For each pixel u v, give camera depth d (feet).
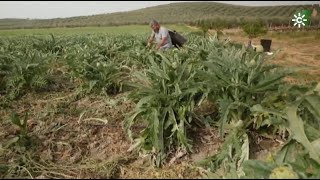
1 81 17.48
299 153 8.95
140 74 12.32
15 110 15.12
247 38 71.92
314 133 9.61
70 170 10.18
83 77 17.39
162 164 10.42
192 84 11.33
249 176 7.86
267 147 11.03
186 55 18.15
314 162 8.54
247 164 7.97
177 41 24.73
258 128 11.37
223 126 10.16
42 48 32.58
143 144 10.59
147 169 10.21
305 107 10.78
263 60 11.55
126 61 23.91
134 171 10.14
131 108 14.90
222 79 11.05
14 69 16.98
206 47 21.18
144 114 11.36
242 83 11.08
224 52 12.22
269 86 10.67
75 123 13.47
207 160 10.16
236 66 11.35
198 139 11.60
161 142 10.35
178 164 10.46
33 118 13.97
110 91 17.66
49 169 10.21
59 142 11.69
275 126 11.05
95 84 17.11
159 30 23.12
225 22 122.72
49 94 17.53
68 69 21.44
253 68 11.25
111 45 30.66
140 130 12.45
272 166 7.82
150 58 12.62
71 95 17.02
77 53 22.04
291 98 11.14
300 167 8.21
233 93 11.21
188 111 11.28
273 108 10.77
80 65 17.72
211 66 11.19
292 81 20.01
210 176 8.96
